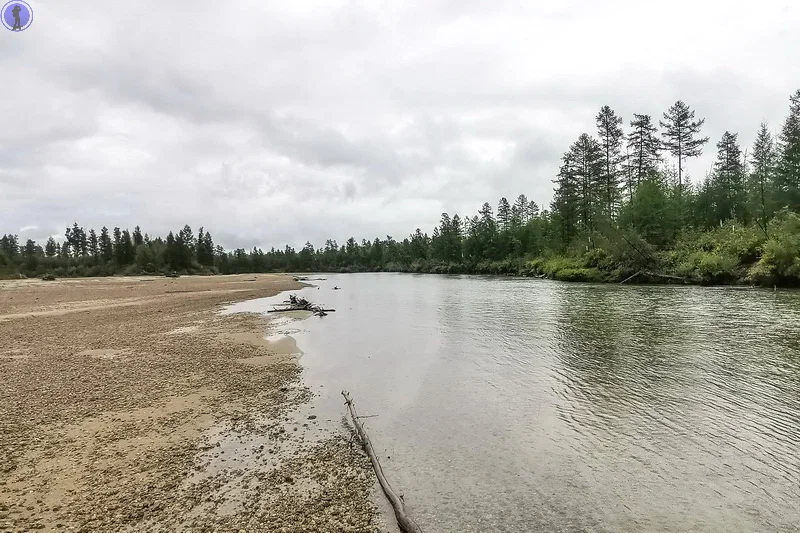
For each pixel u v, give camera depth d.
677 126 68.69
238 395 11.62
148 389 12.13
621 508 6.27
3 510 6.12
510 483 7.02
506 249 96.00
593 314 24.08
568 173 73.25
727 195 57.06
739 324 19.31
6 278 91.62
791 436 8.44
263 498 6.51
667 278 44.62
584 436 8.72
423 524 5.91
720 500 6.42
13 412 10.30
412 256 142.88
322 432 9.12
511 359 14.94
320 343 18.50
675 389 11.27
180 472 7.35
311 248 181.25
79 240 148.88
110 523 5.85
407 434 9.00
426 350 16.75
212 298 42.06
